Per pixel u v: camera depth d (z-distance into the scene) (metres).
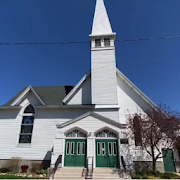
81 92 19.98
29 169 15.81
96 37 21.92
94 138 14.84
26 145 17.09
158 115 14.51
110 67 20.11
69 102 19.44
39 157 16.50
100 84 19.36
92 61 20.72
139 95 18.89
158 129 14.04
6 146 17.12
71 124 15.47
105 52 21.00
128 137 14.65
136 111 18.17
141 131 14.09
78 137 15.09
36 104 18.78
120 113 18.20
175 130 14.28
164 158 15.64
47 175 12.43
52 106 18.20
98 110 18.09
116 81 19.38
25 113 18.64
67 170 13.15
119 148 14.28
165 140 14.62
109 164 13.99
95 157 14.29
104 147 14.66
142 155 15.34
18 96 19.92
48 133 17.45
